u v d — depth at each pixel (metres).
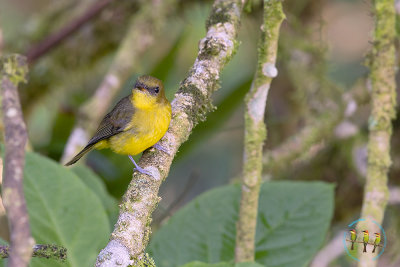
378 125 7.00
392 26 7.03
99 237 6.82
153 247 7.14
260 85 6.26
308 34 11.42
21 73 4.25
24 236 3.45
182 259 7.06
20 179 3.56
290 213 7.47
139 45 11.12
